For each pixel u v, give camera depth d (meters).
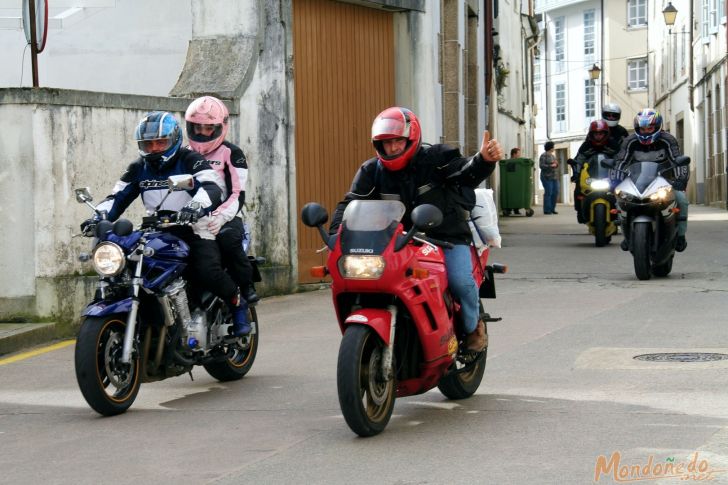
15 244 13.32
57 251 13.32
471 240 8.59
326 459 7.20
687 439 7.24
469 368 8.77
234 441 7.85
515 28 49.66
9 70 18.47
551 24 80.75
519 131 52.34
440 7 23.08
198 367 11.27
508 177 39.38
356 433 7.71
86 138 13.65
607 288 15.84
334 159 18.59
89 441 8.09
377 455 7.24
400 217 7.79
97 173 13.79
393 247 7.64
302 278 17.64
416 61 20.55
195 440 7.95
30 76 18.38
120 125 14.12
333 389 9.64
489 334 12.04
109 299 9.07
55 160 13.30
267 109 16.72
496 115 40.28
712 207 46.06
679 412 8.04
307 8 18.08
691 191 53.81
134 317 8.93
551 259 20.34
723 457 6.77
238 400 9.38
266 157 16.67
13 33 18.44
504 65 44.22
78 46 18.33
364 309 7.75
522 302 14.60
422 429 7.95
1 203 13.34
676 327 12.02
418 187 8.30
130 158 14.25
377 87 19.86
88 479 7.00
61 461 7.51
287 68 17.11
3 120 13.27
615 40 74.69
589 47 76.94
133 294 8.94
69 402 9.62
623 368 9.81
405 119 8.09
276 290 16.78
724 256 19.84
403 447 7.43
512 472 6.65
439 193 8.35
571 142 79.12
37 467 7.37
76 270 13.54
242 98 16.25
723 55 43.47
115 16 18.22
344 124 18.91
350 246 7.66
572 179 24.06
